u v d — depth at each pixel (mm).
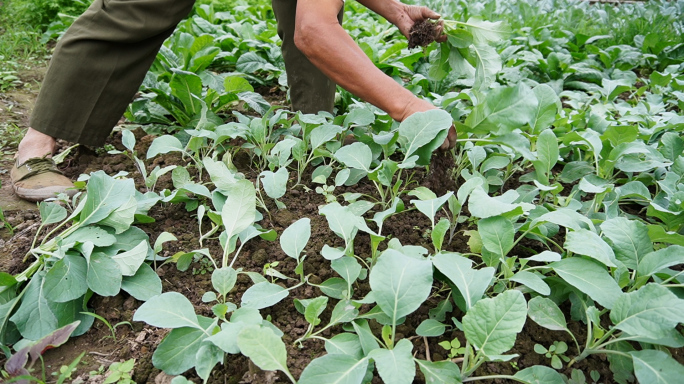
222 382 1420
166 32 2412
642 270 1522
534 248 1938
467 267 1454
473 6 6066
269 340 1259
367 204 1968
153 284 1663
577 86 4086
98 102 2391
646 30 5277
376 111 2570
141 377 1436
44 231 1992
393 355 1239
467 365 1431
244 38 4258
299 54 2604
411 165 1838
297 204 2217
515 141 2115
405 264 1378
